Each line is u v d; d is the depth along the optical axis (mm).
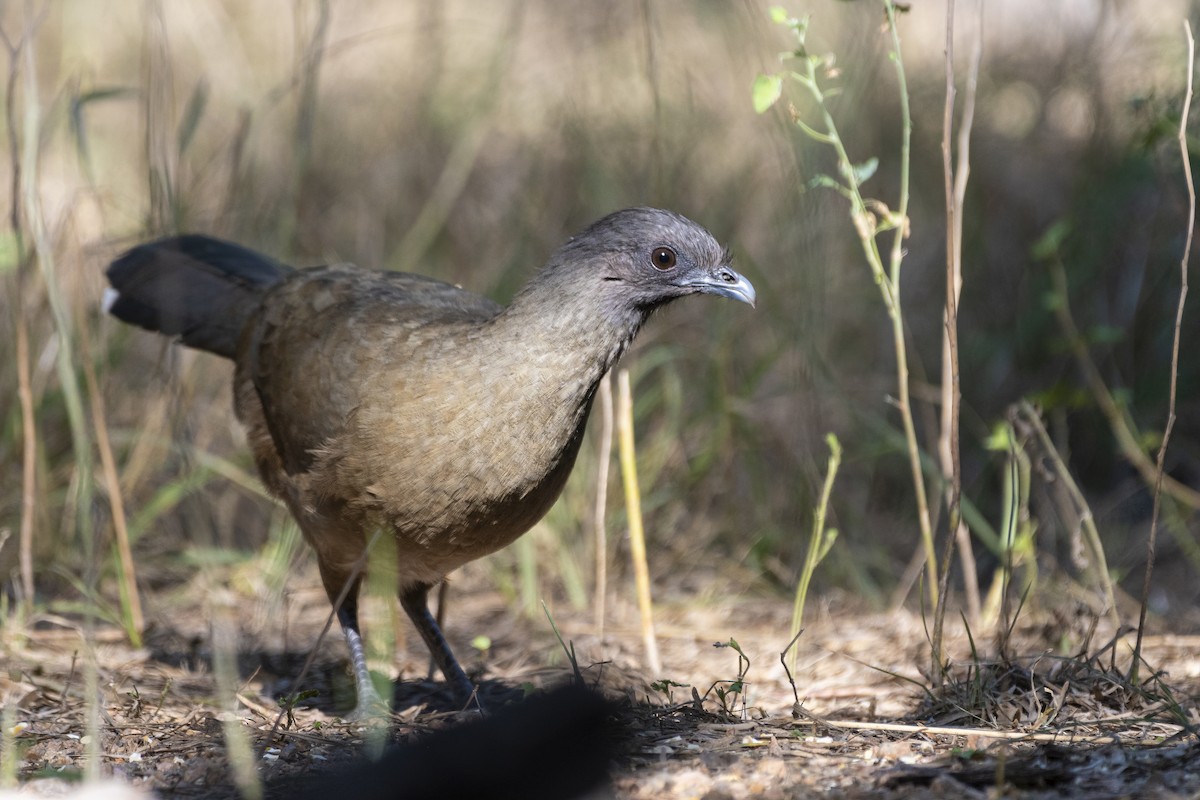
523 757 6234
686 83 15367
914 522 12875
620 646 10180
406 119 15883
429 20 17578
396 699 9172
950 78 8164
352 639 8828
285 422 8633
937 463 12688
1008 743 7262
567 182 14508
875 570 12055
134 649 9805
